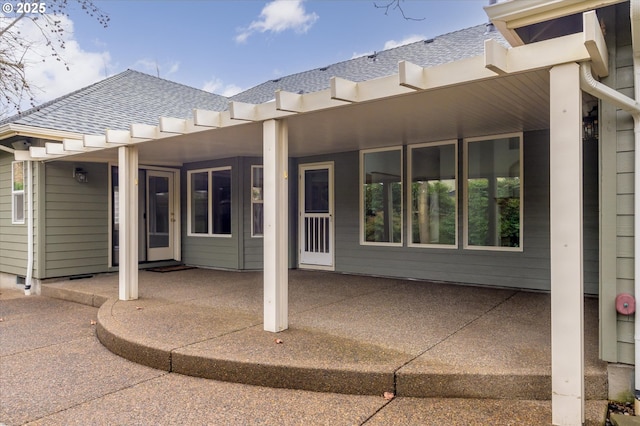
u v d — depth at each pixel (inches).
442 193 268.2
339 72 366.3
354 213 305.9
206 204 353.7
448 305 208.1
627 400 115.0
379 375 123.3
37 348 171.9
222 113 180.2
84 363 153.6
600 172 118.7
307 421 108.3
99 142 230.8
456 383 120.6
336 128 219.3
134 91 418.3
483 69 117.6
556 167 106.4
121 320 184.1
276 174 166.6
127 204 227.1
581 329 102.7
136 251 229.9
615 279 116.9
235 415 112.2
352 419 109.1
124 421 109.7
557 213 106.0
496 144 247.4
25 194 295.7
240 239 332.5
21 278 309.7
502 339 152.4
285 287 168.6
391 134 240.2
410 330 165.3
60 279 294.5
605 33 118.0
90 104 355.9
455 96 158.6
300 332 163.6
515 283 243.4
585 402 116.3
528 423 105.2
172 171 365.1
